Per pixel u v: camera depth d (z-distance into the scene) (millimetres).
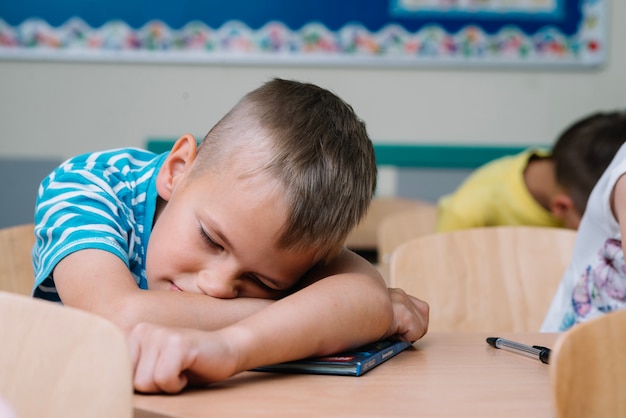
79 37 3406
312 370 825
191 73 3438
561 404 580
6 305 619
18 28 3395
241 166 910
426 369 855
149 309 846
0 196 3424
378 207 3287
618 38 3471
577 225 2221
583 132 2117
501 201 2520
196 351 729
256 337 785
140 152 1174
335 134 965
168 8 3412
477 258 1547
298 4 3428
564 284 1458
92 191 1016
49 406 591
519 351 946
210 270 915
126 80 3426
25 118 3418
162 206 1063
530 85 3475
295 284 1006
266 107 965
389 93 3471
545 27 3463
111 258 916
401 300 1030
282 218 889
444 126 3479
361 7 3436
